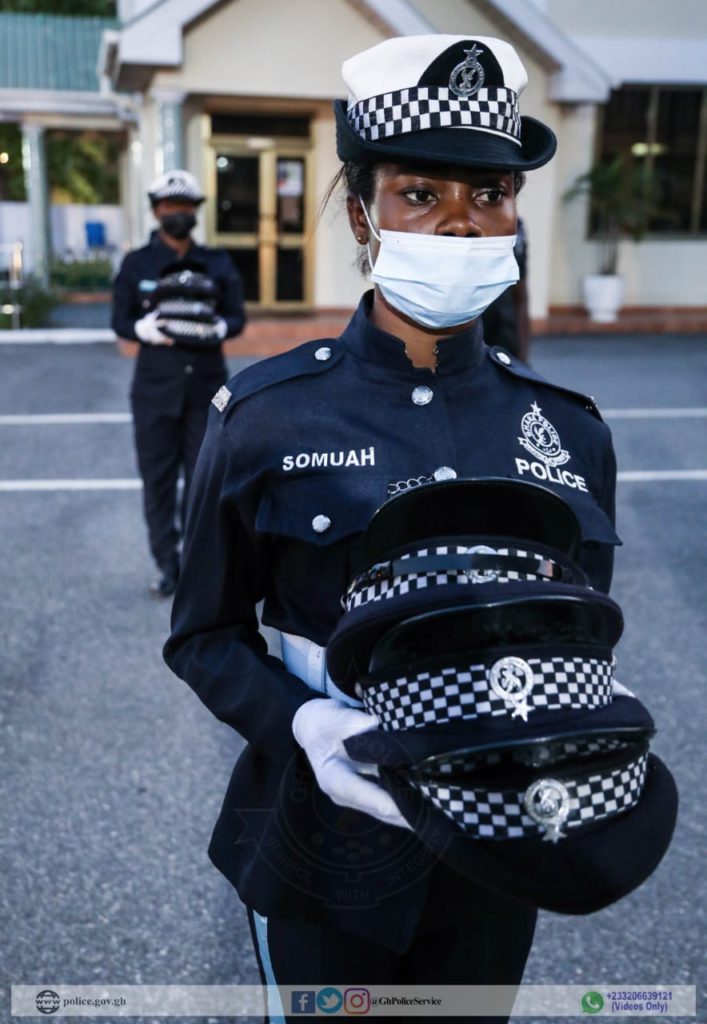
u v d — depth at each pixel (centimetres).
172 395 473
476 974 138
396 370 135
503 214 133
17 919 261
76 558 541
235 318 499
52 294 1552
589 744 109
